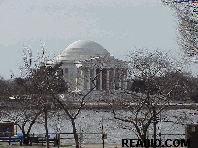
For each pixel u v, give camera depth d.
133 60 70.44
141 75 70.31
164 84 67.50
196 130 60.56
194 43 56.12
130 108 71.25
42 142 79.81
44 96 74.75
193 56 57.47
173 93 69.00
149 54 70.62
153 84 68.00
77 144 68.12
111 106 72.94
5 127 87.50
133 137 94.69
